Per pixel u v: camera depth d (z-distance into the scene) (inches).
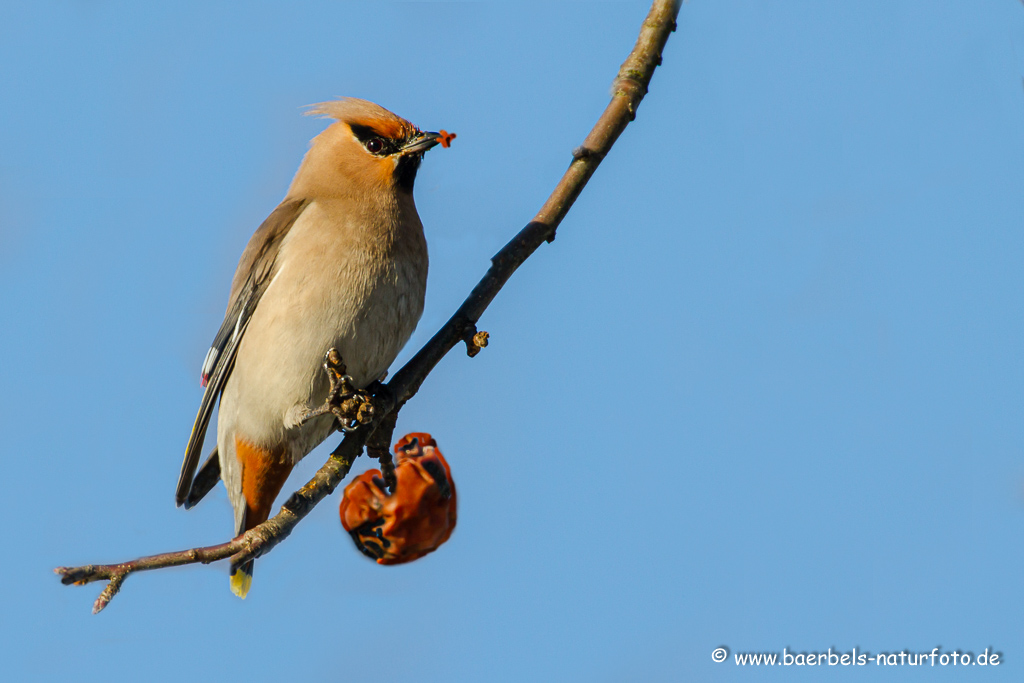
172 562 248.1
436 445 300.0
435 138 370.6
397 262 364.5
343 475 310.8
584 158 338.0
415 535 289.3
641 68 345.1
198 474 396.8
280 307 360.5
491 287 327.6
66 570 230.4
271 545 281.1
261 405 365.4
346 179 374.6
